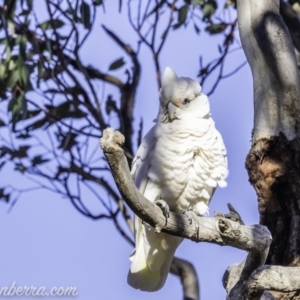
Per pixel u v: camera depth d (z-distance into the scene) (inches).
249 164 401.7
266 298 348.8
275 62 402.0
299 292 363.6
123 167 289.3
